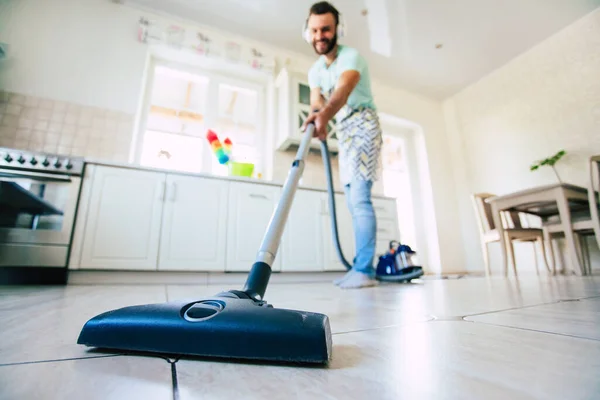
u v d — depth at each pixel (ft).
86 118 8.44
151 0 10.06
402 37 11.90
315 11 5.07
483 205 10.76
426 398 0.67
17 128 7.72
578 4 10.96
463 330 1.44
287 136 10.11
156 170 7.32
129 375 0.86
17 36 8.29
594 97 11.07
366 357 1.03
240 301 1.25
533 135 12.58
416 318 1.81
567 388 0.71
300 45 12.30
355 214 5.21
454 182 15.31
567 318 1.70
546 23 11.68
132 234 6.79
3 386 0.75
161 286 5.99
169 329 1.07
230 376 0.86
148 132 10.15
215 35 11.14
